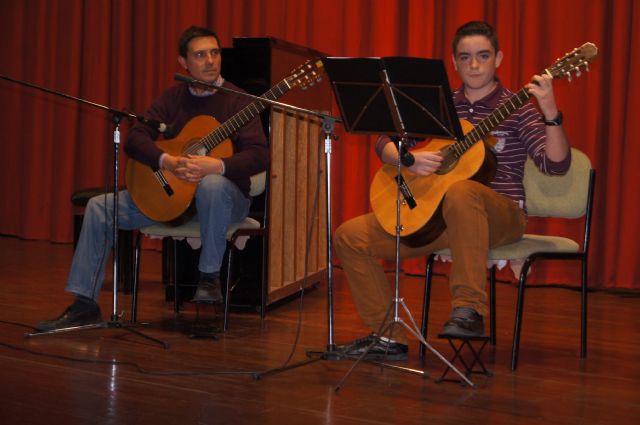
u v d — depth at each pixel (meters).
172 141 3.49
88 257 3.40
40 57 6.59
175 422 2.28
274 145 3.94
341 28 5.47
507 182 3.08
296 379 2.74
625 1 4.61
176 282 3.91
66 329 3.27
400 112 2.60
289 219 4.21
